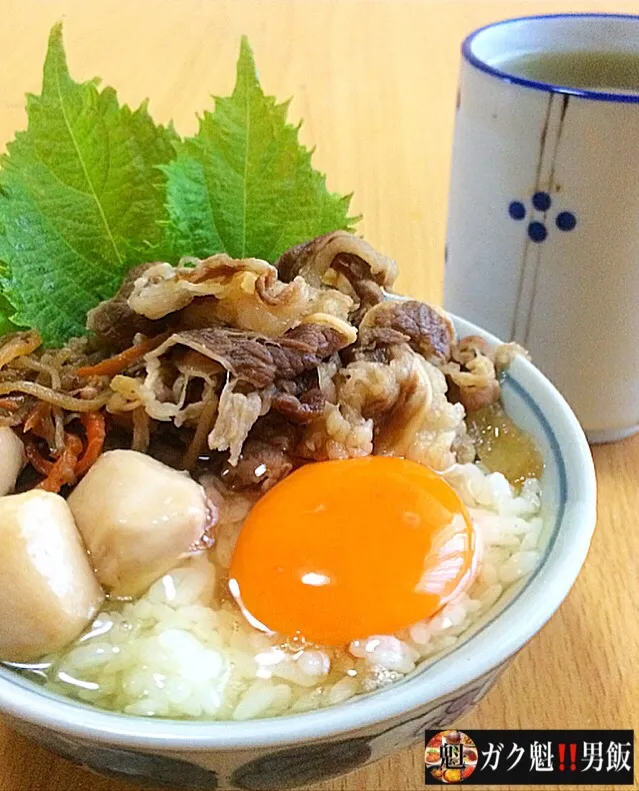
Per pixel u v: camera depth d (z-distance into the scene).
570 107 0.23
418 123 0.44
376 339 0.22
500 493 0.21
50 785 0.19
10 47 0.52
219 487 0.21
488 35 0.26
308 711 0.17
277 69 0.50
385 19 0.59
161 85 0.47
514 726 0.20
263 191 0.25
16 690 0.16
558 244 0.25
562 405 0.21
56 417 0.21
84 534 0.19
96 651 0.18
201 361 0.20
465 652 0.17
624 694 0.21
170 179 0.24
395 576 0.19
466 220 0.26
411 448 0.21
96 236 0.24
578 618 0.22
